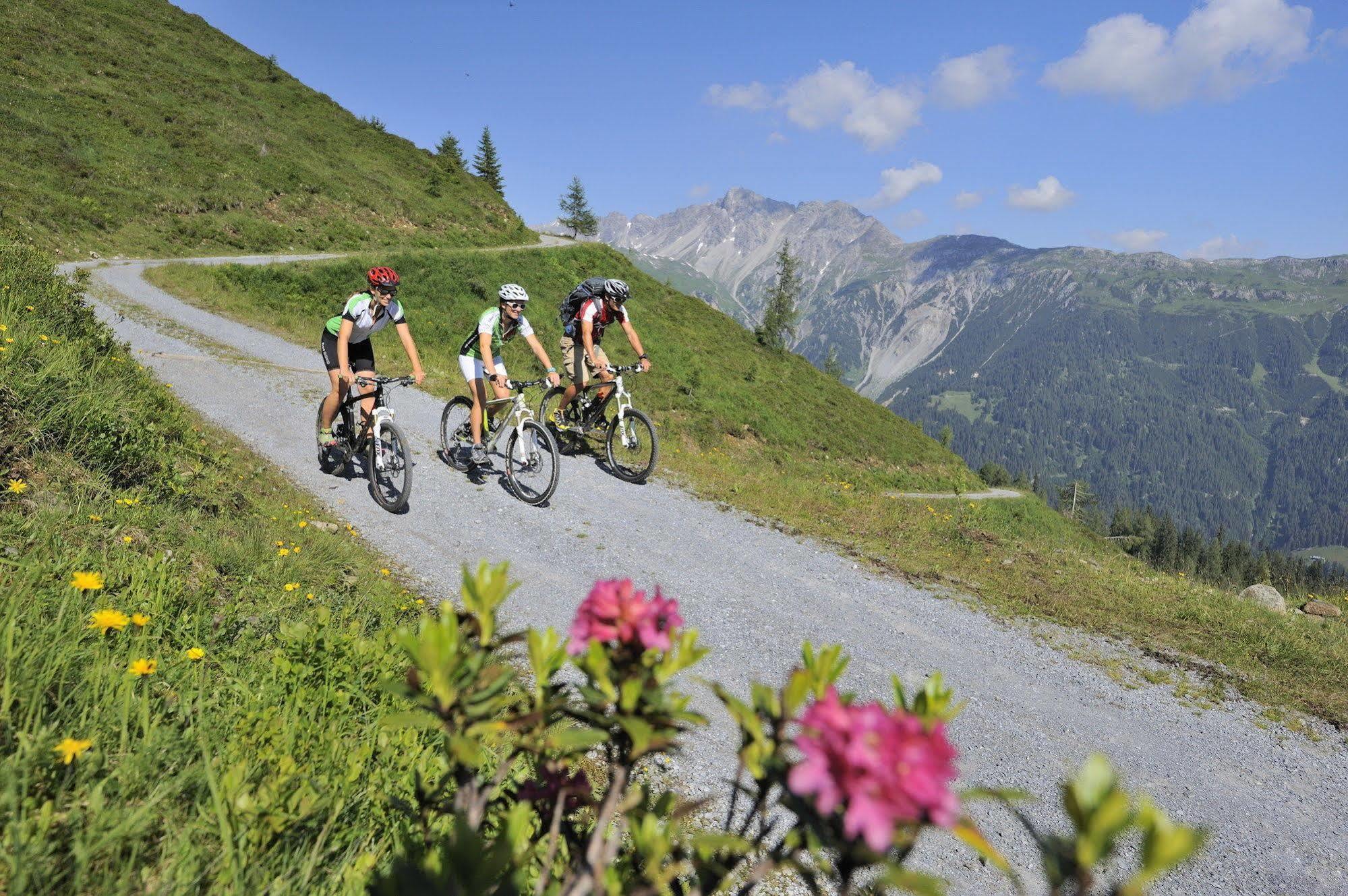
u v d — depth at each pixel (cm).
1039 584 746
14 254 1003
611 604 93
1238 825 400
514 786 131
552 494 840
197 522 488
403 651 330
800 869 80
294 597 423
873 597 669
